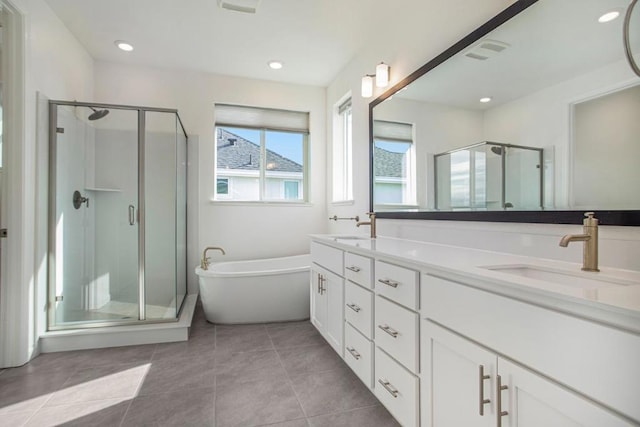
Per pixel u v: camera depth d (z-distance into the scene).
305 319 2.98
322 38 2.77
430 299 1.19
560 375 0.74
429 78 1.96
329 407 1.61
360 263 1.73
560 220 1.21
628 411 0.61
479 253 1.48
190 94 3.41
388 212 2.39
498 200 1.49
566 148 1.19
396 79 2.35
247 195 3.69
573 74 1.17
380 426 1.46
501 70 1.47
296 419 1.51
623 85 1.02
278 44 2.87
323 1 2.29
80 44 2.86
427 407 1.20
